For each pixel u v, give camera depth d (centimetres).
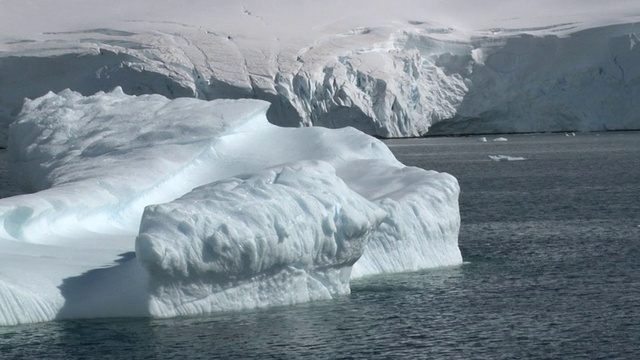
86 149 3225
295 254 1947
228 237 1859
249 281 1944
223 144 3083
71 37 11731
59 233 2398
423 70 11819
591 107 11500
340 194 2030
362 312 1998
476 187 5638
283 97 10200
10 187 5616
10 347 1727
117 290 1894
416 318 1986
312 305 2012
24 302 1847
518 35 11906
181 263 1828
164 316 1878
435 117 11669
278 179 2030
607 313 2073
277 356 1711
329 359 1706
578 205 4434
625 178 6128
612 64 11450
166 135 3122
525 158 8325
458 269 2519
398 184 2633
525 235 3344
